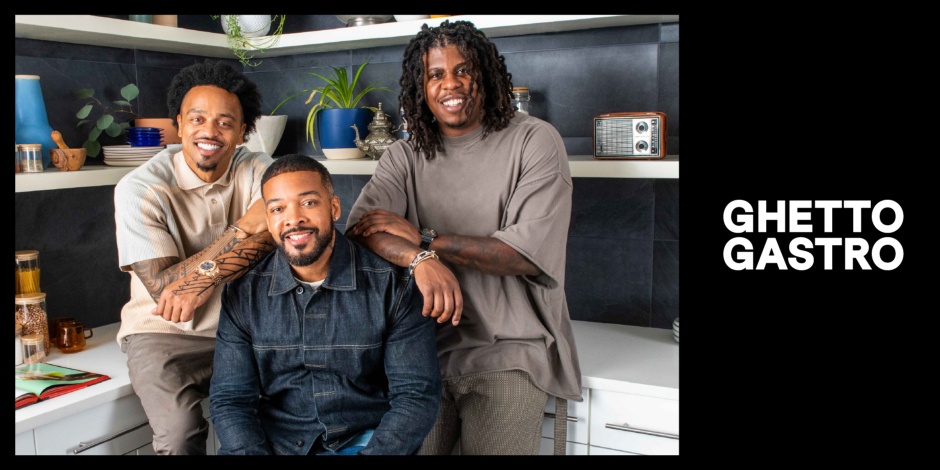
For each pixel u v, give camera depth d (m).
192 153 1.70
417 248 1.52
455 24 1.64
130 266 1.71
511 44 2.16
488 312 1.64
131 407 1.71
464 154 1.68
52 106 2.01
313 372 1.50
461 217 1.68
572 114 2.11
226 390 1.49
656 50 1.99
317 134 2.41
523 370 1.63
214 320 1.76
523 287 1.67
